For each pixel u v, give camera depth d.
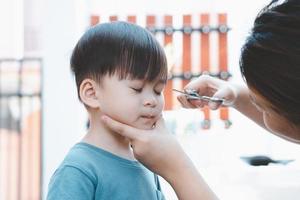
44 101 2.61
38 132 3.05
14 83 3.37
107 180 0.83
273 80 0.72
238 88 1.10
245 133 2.73
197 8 2.86
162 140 0.83
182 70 2.81
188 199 0.82
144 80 0.84
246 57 0.75
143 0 2.85
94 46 0.86
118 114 0.84
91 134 0.89
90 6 2.83
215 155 2.70
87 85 0.87
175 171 0.83
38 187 3.00
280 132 0.82
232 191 2.31
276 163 2.40
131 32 0.86
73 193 0.79
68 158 0.84
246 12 2.57
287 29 0.71
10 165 3.25
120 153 0.88
